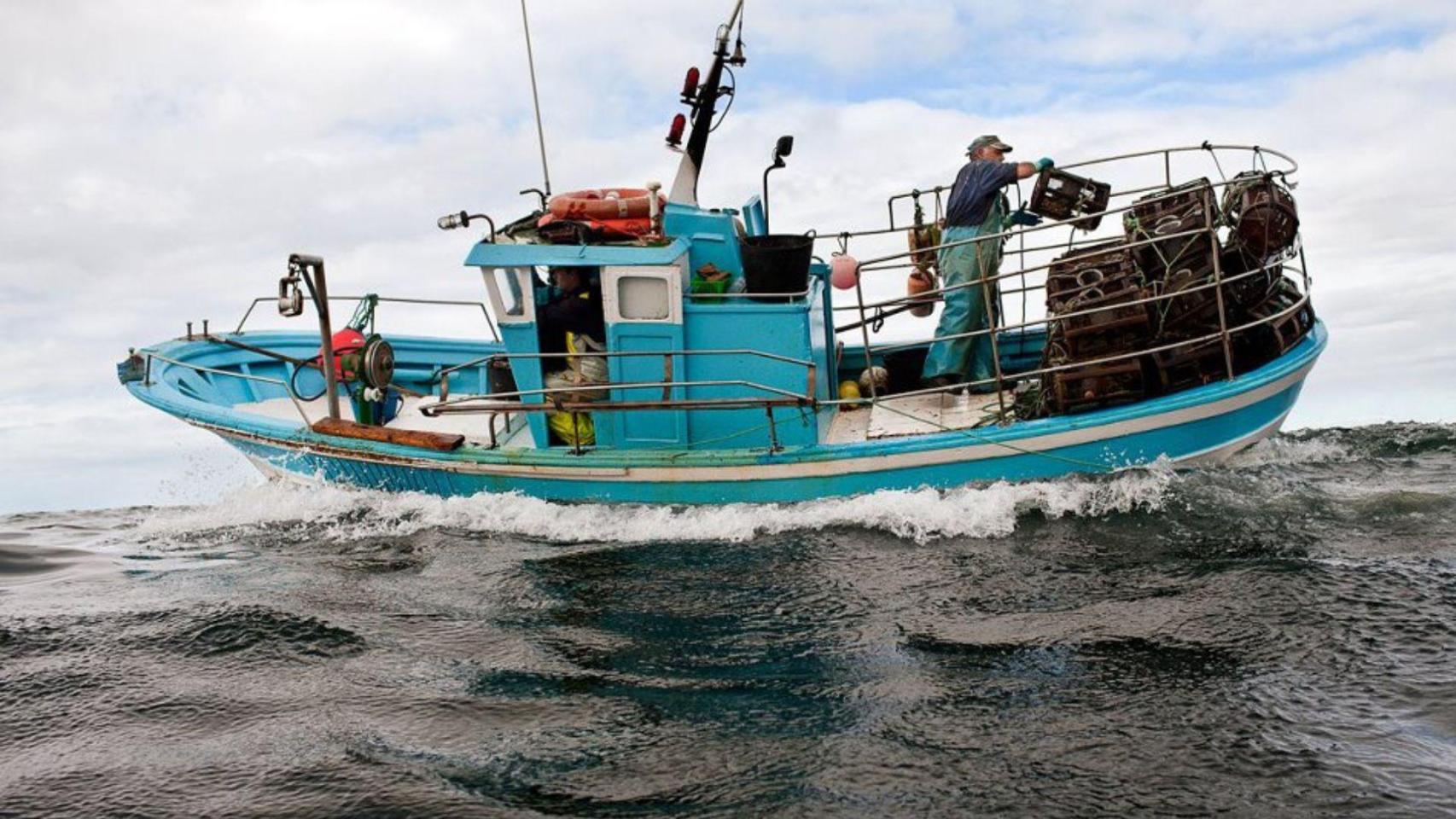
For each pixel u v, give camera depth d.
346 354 10.38
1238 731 4.65
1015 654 5.66
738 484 8.73
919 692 5.27
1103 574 6.77
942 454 8.52
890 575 7.07
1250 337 8.93
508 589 7.31
